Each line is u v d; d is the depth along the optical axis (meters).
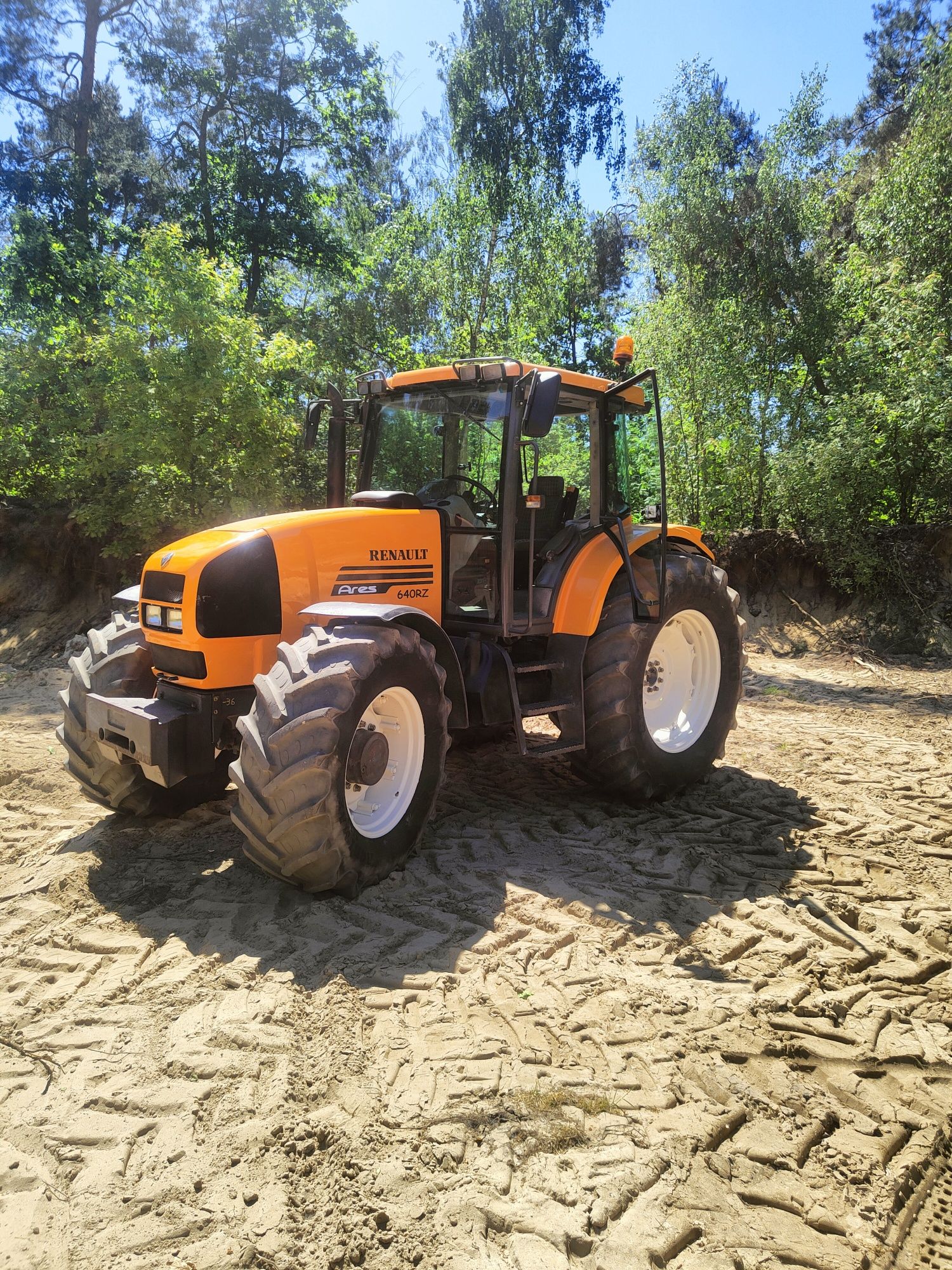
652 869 3.66
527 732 6.19
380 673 3.22
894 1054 2.47
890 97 22.48
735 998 2.70
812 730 6.39
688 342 11.79
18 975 2.77
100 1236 1.74
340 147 16.47
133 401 9.25
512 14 15.63
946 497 10.12
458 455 4.22
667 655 4.77
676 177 12.59
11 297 13.62
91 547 10.96
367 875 3.32
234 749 3.67
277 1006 2.57
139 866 3.61
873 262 11.62
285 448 10.00
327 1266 1.67
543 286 16.09
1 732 6.19
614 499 4.66
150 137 16.73
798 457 10.20
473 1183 1.90
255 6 15.24
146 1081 2.24
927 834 4.18
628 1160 1.99
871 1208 1.90
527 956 2.91
